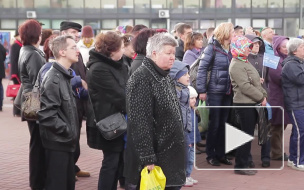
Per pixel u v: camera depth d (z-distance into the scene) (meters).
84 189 6.84
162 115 4.58
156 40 4.62
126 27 10.83
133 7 25.12
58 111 5.45
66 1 25.53
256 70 7.77
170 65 4.62
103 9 25.33
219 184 7.21
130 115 4.53
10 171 7.86
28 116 5.81
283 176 7.70
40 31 6.59
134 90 4.54
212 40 8.12
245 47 7.52
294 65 7.93
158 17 24.97
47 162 5.54
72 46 5.57
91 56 5.92
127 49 6.97
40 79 5.89
